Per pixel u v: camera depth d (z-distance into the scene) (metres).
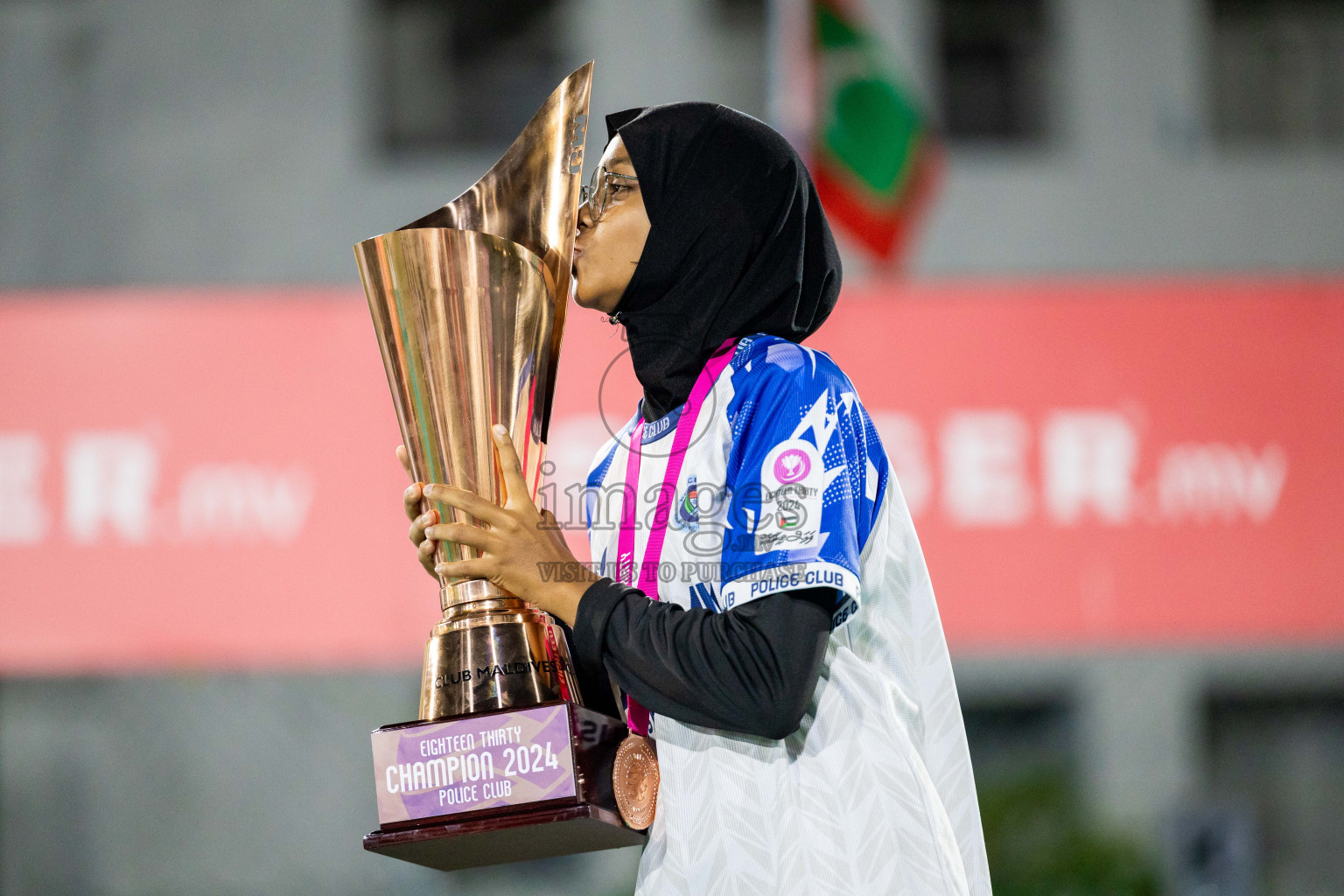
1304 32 18.44
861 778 2.89
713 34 17.95
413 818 2.78
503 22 18.28
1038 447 11.34
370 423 11.31
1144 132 18.02
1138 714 17.02
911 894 2.82
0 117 17.66
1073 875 12.52
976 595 11.13
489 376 2.97
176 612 11.04
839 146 11.88
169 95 17.81
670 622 2.79
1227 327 11.56
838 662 2.98
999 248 17.66
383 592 11.09
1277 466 11.35
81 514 11.14
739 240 3.13
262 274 17.55
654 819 2.98
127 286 17.44
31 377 11.30
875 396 11.45
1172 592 11.19
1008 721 17.09
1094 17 18.25
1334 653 17.05
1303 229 17.86
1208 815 13.02
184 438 11.25
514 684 2.88
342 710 17.17
